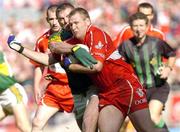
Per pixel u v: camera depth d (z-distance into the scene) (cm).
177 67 4544
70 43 2283
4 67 2411
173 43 5212
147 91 2750
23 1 5228
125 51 2742
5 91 2408
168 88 2761
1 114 2434
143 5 2928
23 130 2406
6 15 5078
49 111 2583
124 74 2184
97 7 5250
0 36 4706
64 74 2575
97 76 2175
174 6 5538
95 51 2128
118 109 2166
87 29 2178
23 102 2422
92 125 2194
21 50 2264
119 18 5250
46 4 5278
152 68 2731
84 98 2384
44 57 2295
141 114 2175
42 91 2825
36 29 4834
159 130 2709
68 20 2275
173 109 3928
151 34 2919
